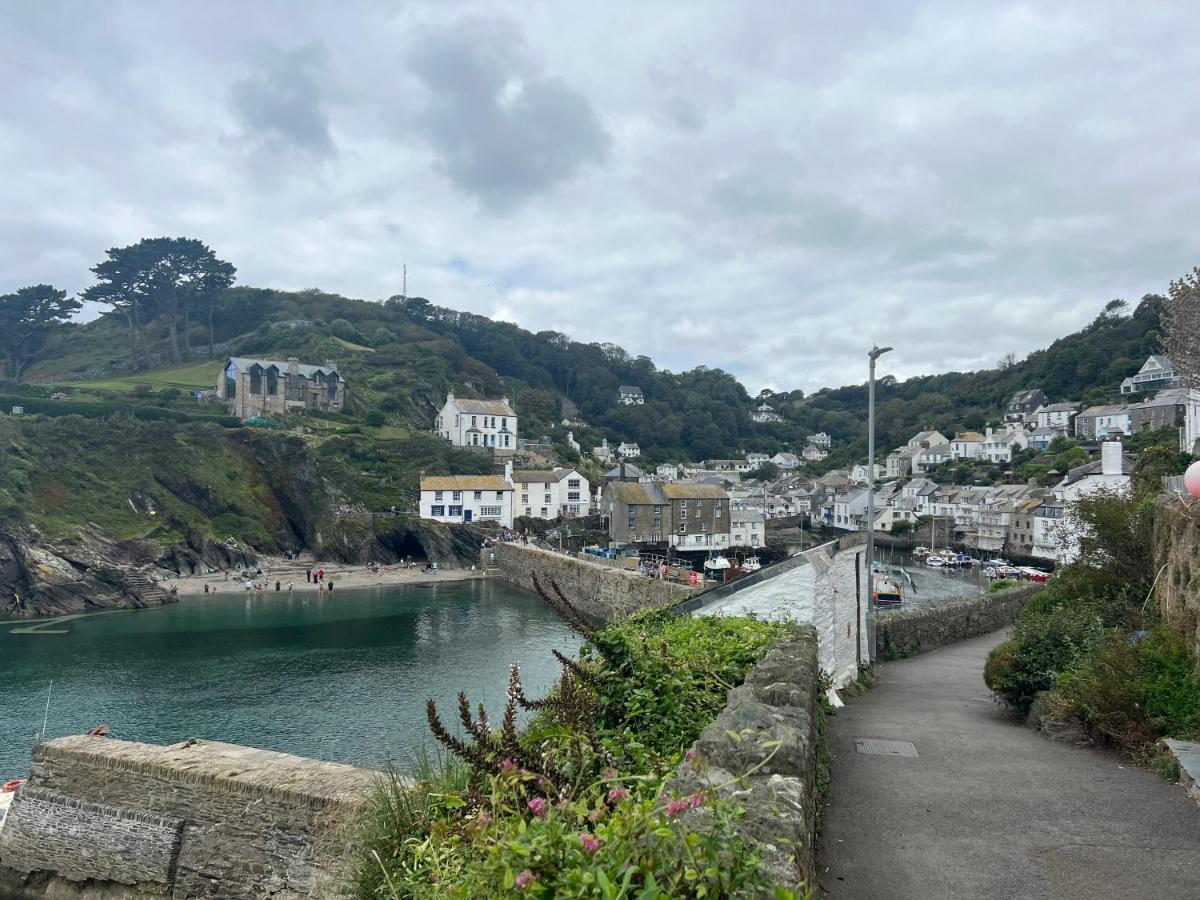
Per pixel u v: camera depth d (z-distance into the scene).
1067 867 5.23
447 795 4.36
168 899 8.61
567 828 2.73
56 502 56.38
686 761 3.57
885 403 166.75
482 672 29.06
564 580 52.19
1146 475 19.55
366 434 91.12
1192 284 15.01
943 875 5.09
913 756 8.50
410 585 58.28
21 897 9.46
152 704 24.75
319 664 30.64
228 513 67.00
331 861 7.75
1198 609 8.79
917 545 90.69
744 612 11.91
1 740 21.38
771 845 2.82
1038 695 10.58
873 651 17.19
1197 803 6.64
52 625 40.47
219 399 94.25
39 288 111.38
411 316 159.12
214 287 121.62
